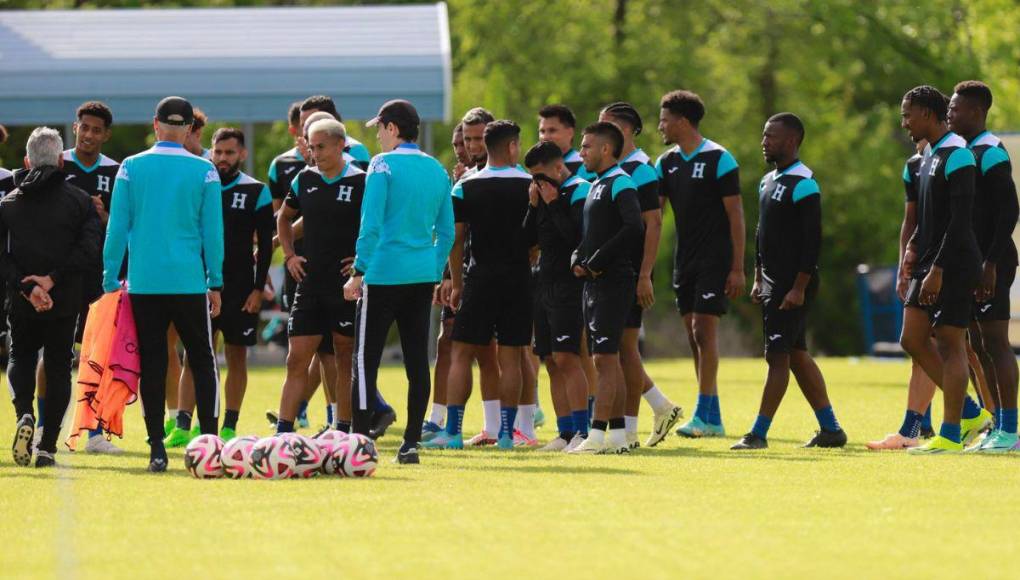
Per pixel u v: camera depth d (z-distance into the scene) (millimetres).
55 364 34031
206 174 33438
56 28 92375
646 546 23359
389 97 88625
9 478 31516
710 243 44031
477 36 130500
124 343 34188
